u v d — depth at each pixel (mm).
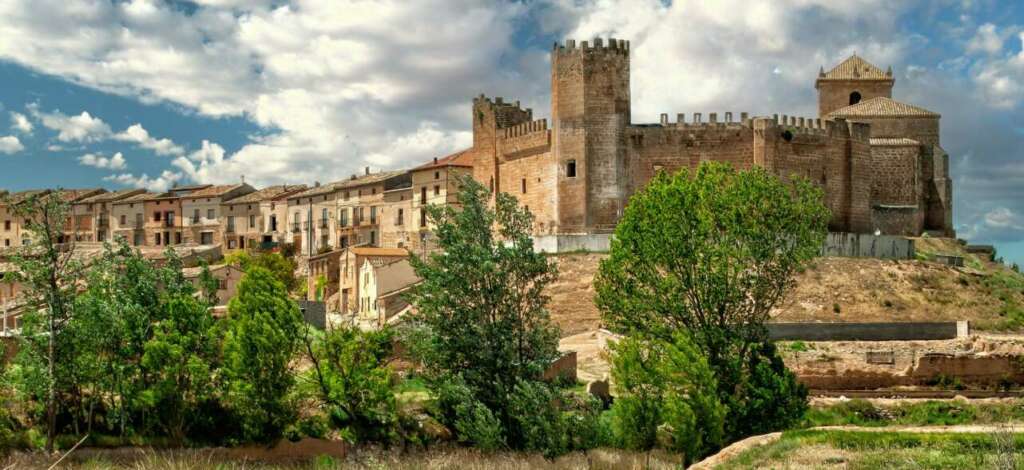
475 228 44688
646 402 38531
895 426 40875
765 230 46500
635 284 47250
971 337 56438
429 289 43219
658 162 78812
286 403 40656
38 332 40188
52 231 41844
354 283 78562
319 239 111750
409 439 40938
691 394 38812
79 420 41125
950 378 52750
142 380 40625
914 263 72125
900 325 57500
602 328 61969
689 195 46750
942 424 44344
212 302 45781
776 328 56812
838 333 57094
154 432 40500
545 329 43469
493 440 38250
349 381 41344
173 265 45906
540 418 38281
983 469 28531
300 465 38125
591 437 38750
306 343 43125
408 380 48812
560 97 79312
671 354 39562
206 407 41438
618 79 79062
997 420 45875
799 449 33219
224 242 119812
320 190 112938
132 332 41500
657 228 46469
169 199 123500
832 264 70438
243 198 120688
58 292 40781
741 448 34812
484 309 43125
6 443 38594
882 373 53094
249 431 39594
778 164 77750
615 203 77938
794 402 42594
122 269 44844
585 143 78250
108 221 127000
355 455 38281
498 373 42094
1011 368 52812
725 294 45344
